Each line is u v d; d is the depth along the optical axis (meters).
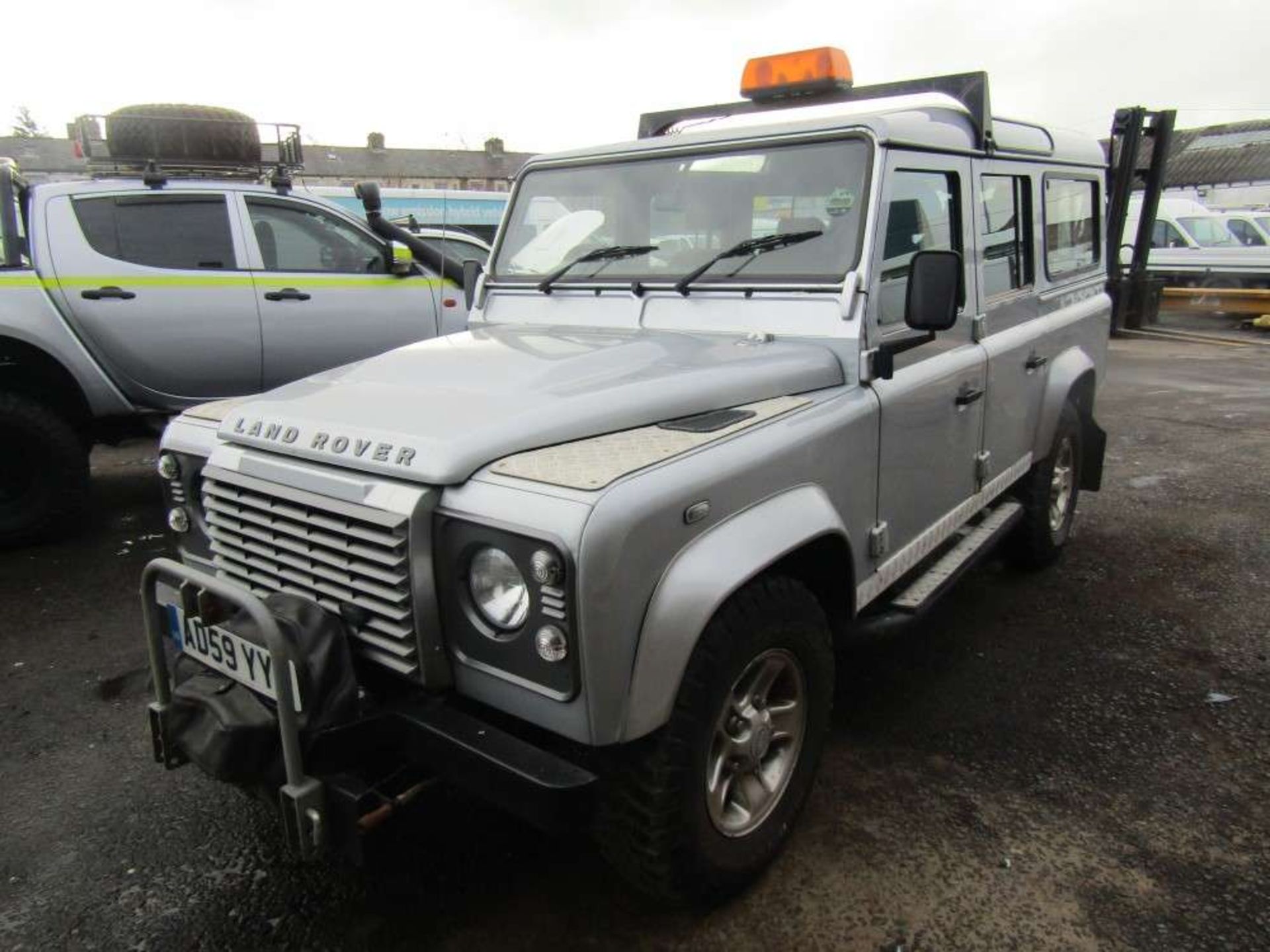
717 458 2.18
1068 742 3.22
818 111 3.52
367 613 2.13
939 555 3.57
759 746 2.42
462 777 2.00
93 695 3.61
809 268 2.87
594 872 2.61
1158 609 4.32
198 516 2.73
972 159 3.44
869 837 2.72
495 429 2.11
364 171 34.50
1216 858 2.62
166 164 5.86
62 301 5.11
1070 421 4.58
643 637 1.96
